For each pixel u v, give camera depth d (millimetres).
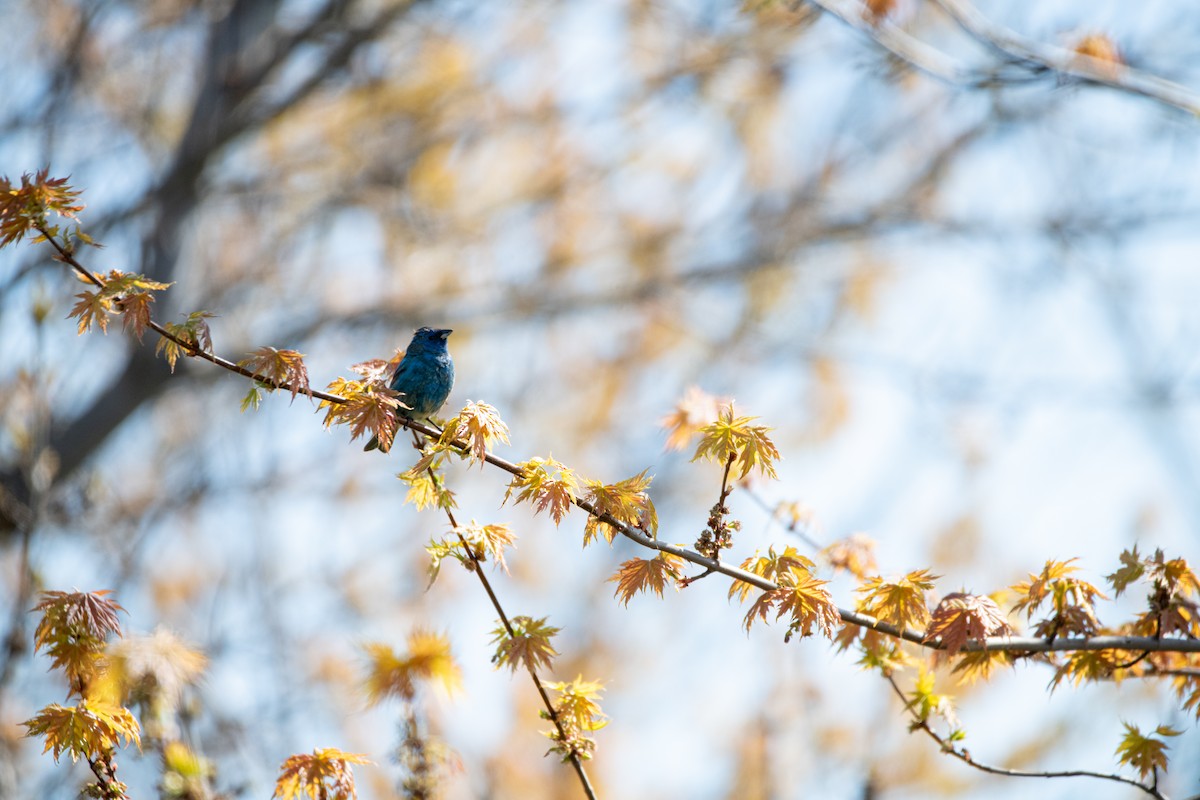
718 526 6559
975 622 6461
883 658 7203
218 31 17469
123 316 5930
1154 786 6852
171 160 17984
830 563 7996
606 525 6504
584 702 6418
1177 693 7246
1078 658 6965
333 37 18109
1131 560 6734
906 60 8852
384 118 19266
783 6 9172
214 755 11555
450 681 7043
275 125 18531
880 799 12805
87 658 6047
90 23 17203
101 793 5980
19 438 10000
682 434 8234
